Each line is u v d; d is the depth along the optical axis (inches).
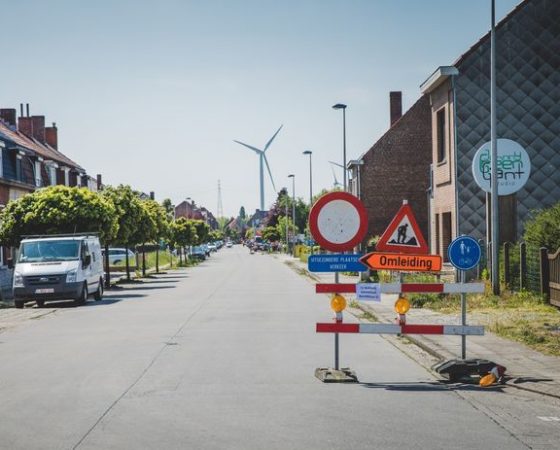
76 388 354.9
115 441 253.9
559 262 661.3
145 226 1526.8
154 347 498.0
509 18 1050.1
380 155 2031.3
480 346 467.8
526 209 1039.0
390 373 392.8
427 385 358.3
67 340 552.1
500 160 915.4
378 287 387.5
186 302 897.5
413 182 2026.3
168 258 3006.9
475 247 388.8
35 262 927.7
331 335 560.7
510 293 756.0
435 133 1152.8
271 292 1068.5
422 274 980.6
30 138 2237.9
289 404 313.9
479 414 293.9
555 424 276.5
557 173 1039.6
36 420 287.9
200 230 3700.8
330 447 244.2
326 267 389.1
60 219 1124.5
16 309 903.7
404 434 261.4
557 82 1043.9
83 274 934.4
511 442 249.9
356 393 338.0
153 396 332.2
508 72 1048.2
